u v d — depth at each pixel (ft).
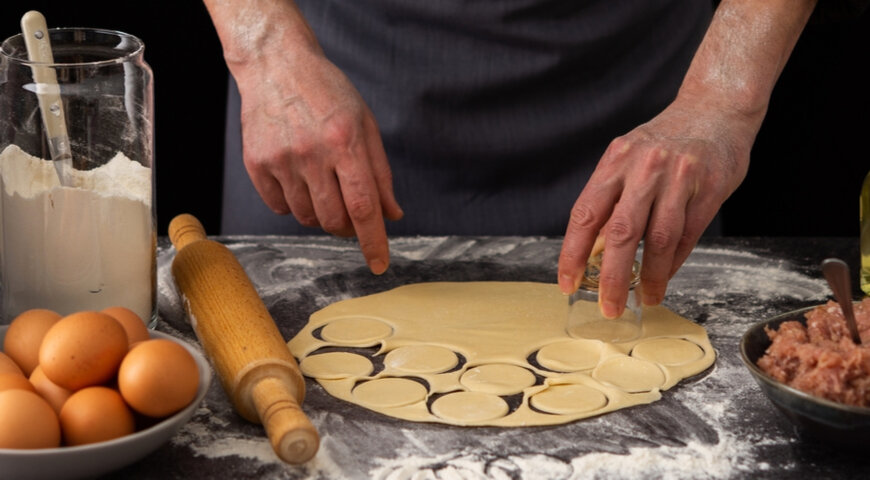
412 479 2.90
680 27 5.30
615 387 3.43
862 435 2.81
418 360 3.63
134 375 2.75
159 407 2.77
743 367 3.59
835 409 2.79
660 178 3.55
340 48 5.21
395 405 3.30
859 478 2.92
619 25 5.09
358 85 5.23
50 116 3.36
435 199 5.35
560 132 5.21
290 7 4.24
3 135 3.43
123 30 8.71
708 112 3.89
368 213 3.91
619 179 3.61
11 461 2.58
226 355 3.20
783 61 4.10
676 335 3.84
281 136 3.97
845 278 3.04
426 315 4.02
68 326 2.81
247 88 4.14
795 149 8.96
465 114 5.17
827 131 8.84
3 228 3.51
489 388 3.43
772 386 2.93
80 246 3.46
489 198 5.36
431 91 5.11
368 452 3.04
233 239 4.80
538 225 5.35
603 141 5.29
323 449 3.04
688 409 3.30
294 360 3.32
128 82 3.49
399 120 5.17
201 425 3.16
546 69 5.08
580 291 3.85
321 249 4.71
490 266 4.57
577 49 5.07
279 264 4.52
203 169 9.31
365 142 3.96
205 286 3.63
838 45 8.51
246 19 4.18
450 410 3.27
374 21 5.11
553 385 3.47
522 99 5.17
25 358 3.05
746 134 3.86
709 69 4.04
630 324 3.83
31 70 3.31
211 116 9.14
